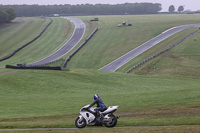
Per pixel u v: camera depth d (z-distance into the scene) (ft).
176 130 59.57
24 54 532.32
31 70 282.15
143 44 542.98
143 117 83.05
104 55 489.26
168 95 145.38
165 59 419.13
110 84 246.68
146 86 240.94
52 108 129.49
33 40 630.33
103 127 69.97
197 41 505.66
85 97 170.50
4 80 231.09
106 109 68.08
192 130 58.85
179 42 510.99
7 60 488.85
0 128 77.51
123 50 511.81
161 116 82.33
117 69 405.39
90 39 622.13
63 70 296.10
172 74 350.84
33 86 219.41
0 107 137.90
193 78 325.01
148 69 383.45
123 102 133.80
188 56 427.74
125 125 72.64
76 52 522.06
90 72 300.81
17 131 69.26
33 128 75.82
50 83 230.68
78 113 102.01
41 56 515.09
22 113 118.73
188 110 88.07
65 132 63.87
